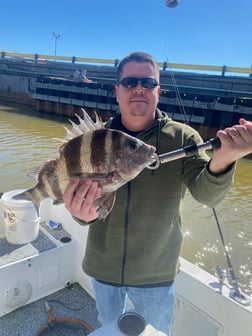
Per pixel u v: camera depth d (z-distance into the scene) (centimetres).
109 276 177
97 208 137
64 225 330
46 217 350
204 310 212
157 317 178
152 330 147
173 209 169
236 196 929
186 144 164
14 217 285
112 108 2270
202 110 1889
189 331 221
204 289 212
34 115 2531
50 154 1226
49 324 258
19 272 268
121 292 184
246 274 562
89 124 144
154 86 171
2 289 261
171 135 169
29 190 147
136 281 172
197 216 779
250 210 825
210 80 2225
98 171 135
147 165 137
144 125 177
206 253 625
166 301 178
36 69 3381
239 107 1733
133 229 169
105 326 149
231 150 118
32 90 2958
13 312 272
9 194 301
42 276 285
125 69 172
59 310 280
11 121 2122
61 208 332
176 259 179
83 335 253
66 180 139
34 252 282
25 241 296
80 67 3105
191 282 220
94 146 136
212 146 128
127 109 173
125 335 143
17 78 3225
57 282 300
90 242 186
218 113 1838
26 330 256
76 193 134
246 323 191
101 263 179
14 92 3272
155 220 167
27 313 273
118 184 138
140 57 170
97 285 186
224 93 1870
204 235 690
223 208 832
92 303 291
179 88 1998
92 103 2369
